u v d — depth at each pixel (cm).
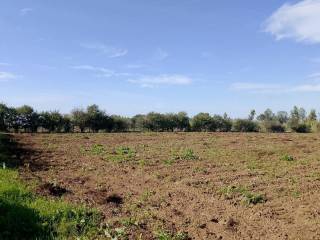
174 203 1152
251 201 1152
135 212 1055
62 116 4391
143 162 1816
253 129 5366
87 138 3125
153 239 858
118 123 4703
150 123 4903
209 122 5112
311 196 1184
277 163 1761
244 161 1836
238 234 906
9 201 1027
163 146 2520
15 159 1888
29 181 1332
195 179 1452
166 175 1539
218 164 1764
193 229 935
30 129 4234
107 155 2072
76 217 962
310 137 3319
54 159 1942
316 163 1742
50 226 905
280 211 1060
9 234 859
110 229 906
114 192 1282
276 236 886
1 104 4084
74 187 1326
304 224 948
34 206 1013
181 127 5041
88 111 4478
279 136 3506
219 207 1109
